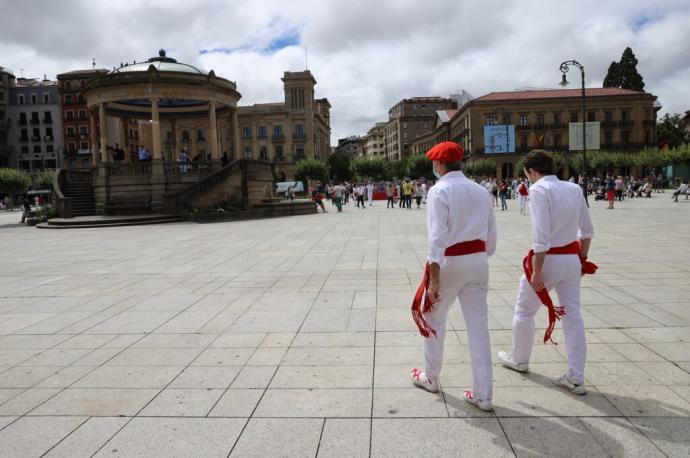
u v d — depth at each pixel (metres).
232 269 9.23
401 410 3.26
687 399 3.30
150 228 20.02
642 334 4.68
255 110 85.81
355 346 4.59
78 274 9.20
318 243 13.08
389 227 17.47
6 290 7.84
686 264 8.29
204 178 24.84
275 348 4.60
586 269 3.65
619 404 3.26
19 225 25.56
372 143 175.88
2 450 2.88
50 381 3.95
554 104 77.50
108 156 26.69
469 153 80.31
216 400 3.50
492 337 4.75
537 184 3.43
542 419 3.08
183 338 5.01
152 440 2.95
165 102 31.20
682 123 95.38
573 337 3.45
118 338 5.08
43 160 88.69
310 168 78.94
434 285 3.12
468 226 3.16
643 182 50.59
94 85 25.78
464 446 2.79
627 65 84.12
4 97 88.31
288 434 2.98
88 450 2.86
